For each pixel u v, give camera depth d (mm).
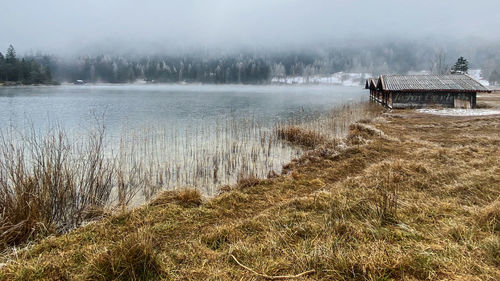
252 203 5617
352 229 3850
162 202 5566
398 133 13742
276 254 3420
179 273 3135
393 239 3602
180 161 10445
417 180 6086
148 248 3262
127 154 11234
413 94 24500
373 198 5027
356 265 3004
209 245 3789
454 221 4020
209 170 9422
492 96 38875
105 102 39219
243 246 3586
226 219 4828
